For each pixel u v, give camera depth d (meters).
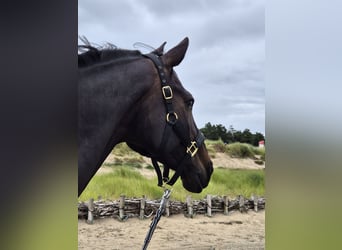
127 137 1.05
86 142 0.92
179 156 1.07
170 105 1.03
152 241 1.94
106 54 0.98
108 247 1.86
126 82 0.97
